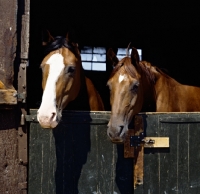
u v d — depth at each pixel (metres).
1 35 2.63
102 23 6.15
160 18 5.93
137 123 2.71
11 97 2.58
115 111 2.58
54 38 2.88
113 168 2.71
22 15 2.70
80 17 5.96
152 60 6.44
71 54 2.75
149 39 6.45
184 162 2.75
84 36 6.37
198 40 6.04
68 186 2.69
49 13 5.81
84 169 2.70
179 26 6.11
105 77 6.40
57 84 2.59
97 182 2.71
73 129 2.70
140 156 2.71
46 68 2.64
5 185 2.62
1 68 2.62
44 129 2.68
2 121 2.62
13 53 2.63
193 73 6.14
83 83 3.21
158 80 3.33
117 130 2.52
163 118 2.73
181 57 6.29
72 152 2.70
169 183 2.74
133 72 2.71
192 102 3.51
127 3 5.45
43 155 2.68
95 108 3.35
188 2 5.28
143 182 2.71
